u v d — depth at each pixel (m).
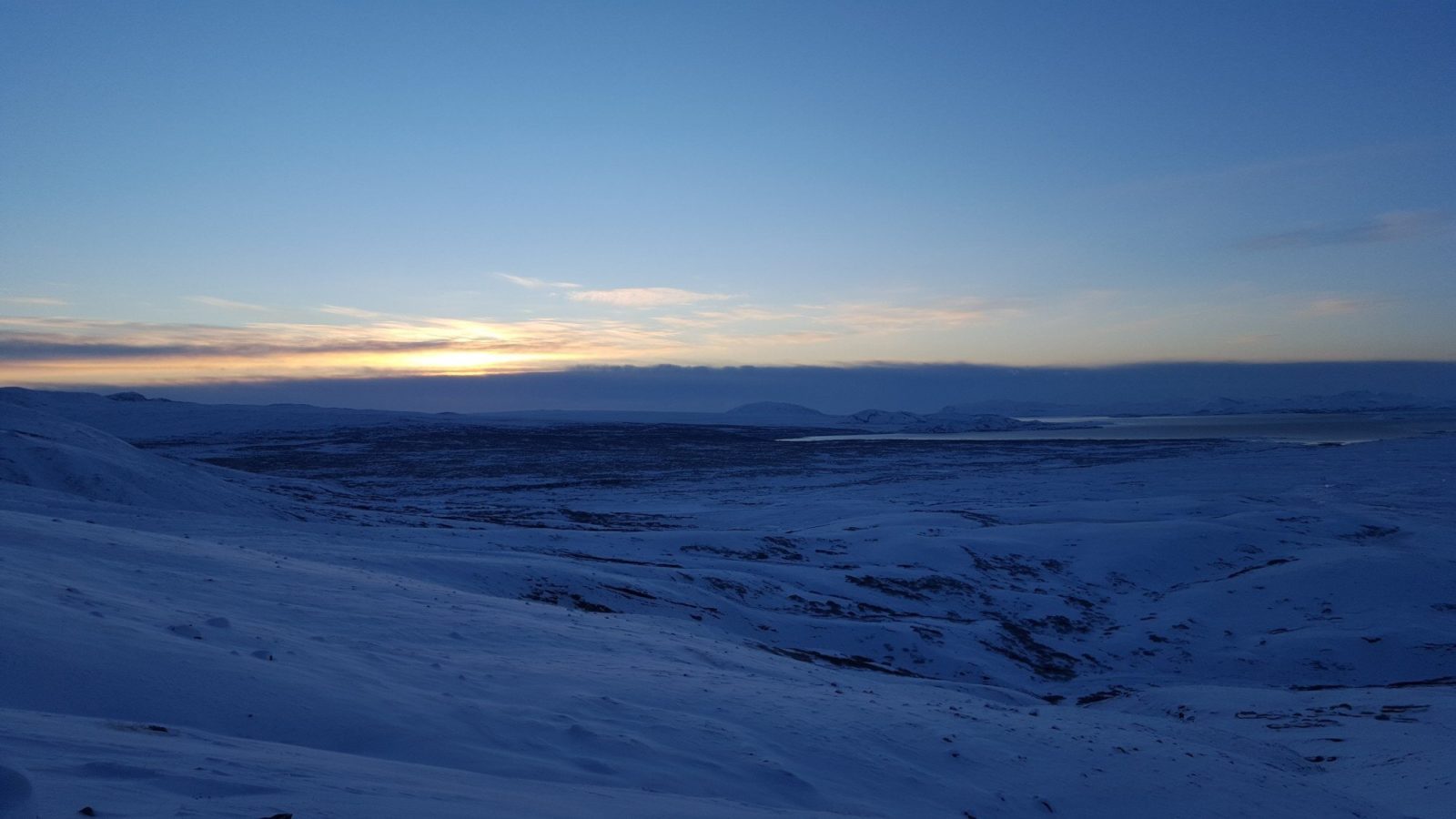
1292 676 29.84
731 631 27.48
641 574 31.09
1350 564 39.16
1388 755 18.44
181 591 12.94
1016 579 41.31
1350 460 103.94
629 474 98.88
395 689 9.84
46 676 7.25
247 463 107.06
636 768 9.15
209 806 4.40
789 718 12.67
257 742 7.02
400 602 16.45
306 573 17.52
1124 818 11.74
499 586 25.55
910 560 42.09
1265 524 49.84
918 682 23.28
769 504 68.75
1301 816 13.00
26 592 9.54
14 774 3.64
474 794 6.28
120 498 36.06
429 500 70.75
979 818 10.77
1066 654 32.31
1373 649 30.73
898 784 11.11
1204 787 13.19
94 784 4.43
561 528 49.38
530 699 10.95
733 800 8.95
